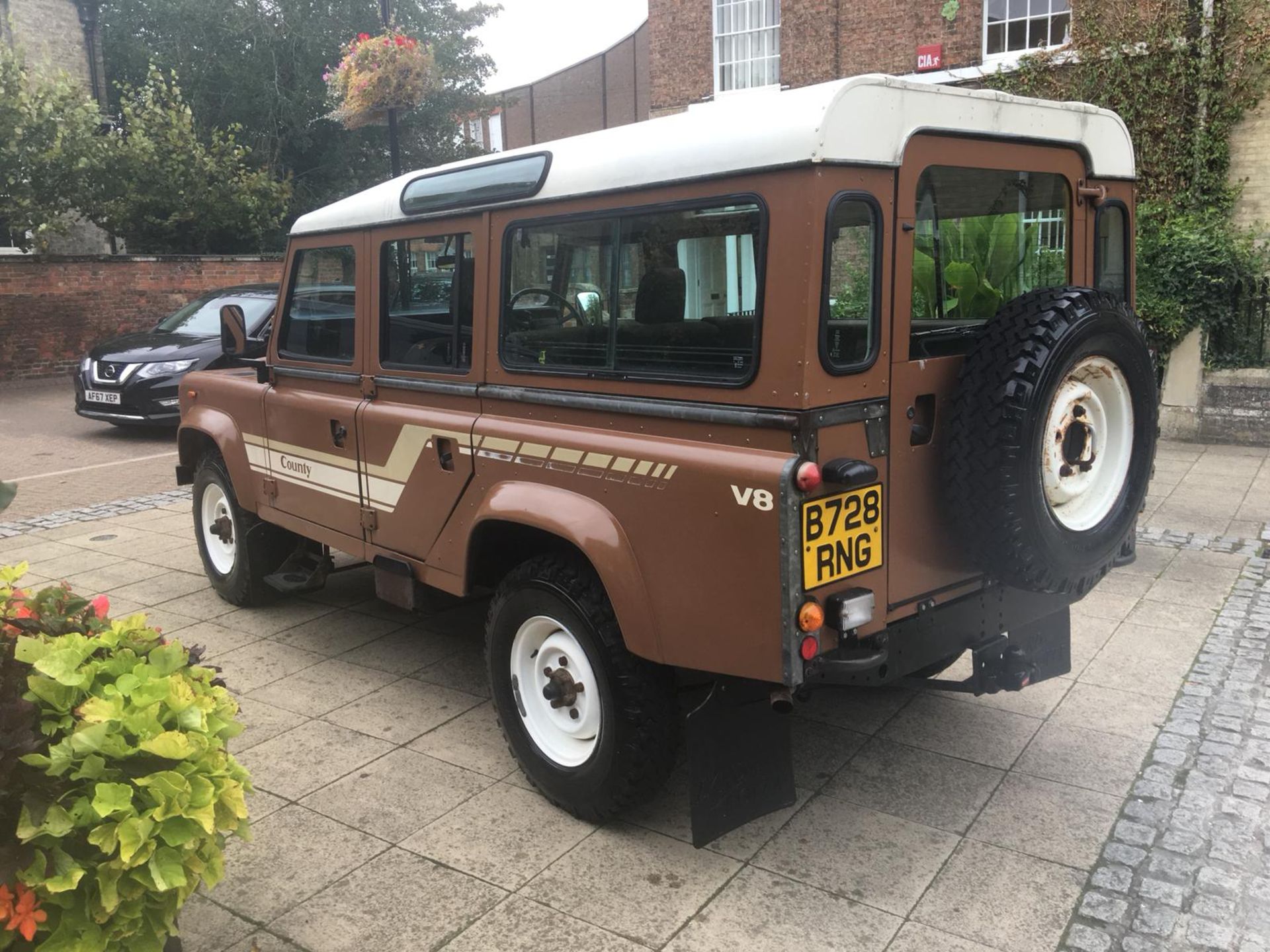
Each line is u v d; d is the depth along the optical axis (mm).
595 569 3199
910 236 2836
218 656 4984
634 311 3072
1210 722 3945
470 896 3006
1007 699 4242
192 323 12219
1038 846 3172
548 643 3451
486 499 3551
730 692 2934
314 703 4426
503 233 3514
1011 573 2953
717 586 2791
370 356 4262
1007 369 2818
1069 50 11070
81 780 2182
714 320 2836
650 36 14703
